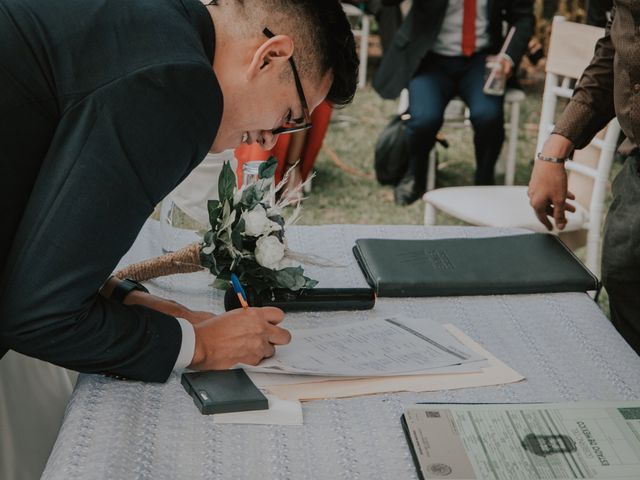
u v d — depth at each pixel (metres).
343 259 1.84
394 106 6.23
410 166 4.41
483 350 1.46
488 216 2.91
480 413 1.23
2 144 1.12
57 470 1.09
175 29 1.15
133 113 1.10
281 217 1.58
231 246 1.51
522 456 1.13
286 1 1.20
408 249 1.82
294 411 1.25
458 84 4.42
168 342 1.29
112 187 1.11
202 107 1.14
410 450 1.17
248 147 2.84
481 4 4.30
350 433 1.21
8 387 1.65
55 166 1.12
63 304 1.14
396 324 1.54
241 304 1.49
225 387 1.28
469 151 5.31
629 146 1.96
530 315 1.62
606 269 2.07
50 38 1.13
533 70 7.13
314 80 1.26
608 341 1.52
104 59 1.12
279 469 1.12
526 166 5.04
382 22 4.69
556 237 1.93
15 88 1.11
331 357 1.40
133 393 1.27
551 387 1.36
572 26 2.78
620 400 1.32
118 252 1.16
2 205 1.16
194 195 1.80
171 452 1.15
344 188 4.61
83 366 1.24
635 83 1.82
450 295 1.69
